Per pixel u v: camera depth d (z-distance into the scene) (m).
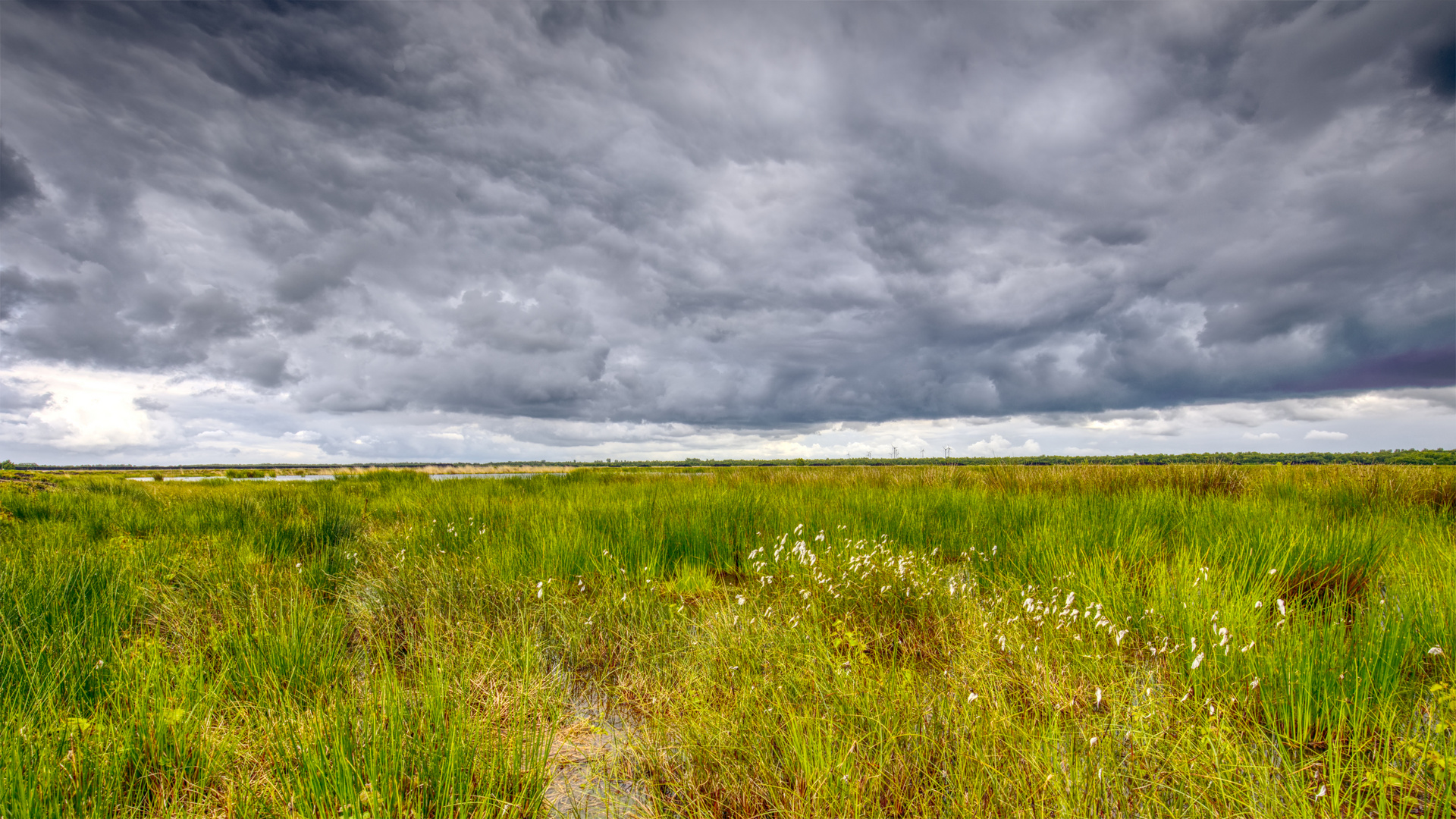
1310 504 7.77
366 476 22.70
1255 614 3.59
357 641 4.17
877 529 6.88
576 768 2.75
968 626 3.93
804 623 4.00
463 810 2.19
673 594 5.24
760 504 8.27
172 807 2.31
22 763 2.27
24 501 10.30
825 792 2.27
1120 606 4.03
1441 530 6.03
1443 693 2.49
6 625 3.43
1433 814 2.05
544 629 4.38
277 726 2.72
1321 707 2.72
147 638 3.71
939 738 2.70
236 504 9.85
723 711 2.94
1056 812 2.12
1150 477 10.44
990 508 7.89
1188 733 2.51
